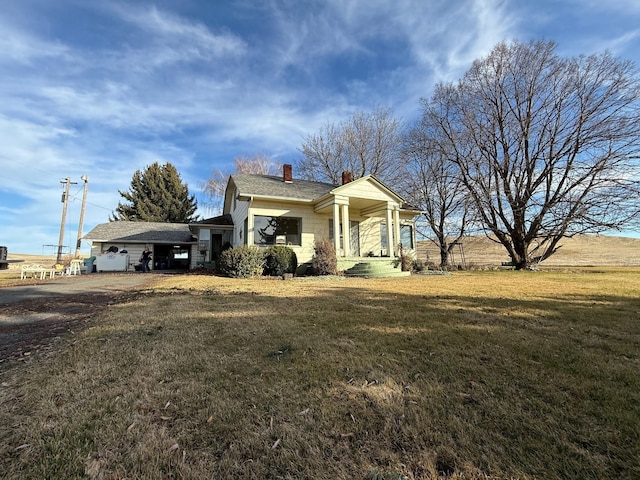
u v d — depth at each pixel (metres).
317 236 15.47
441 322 4.55
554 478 1.54
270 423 2.04
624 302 6.12
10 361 3.21
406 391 2.47
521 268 18.44
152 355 3.28
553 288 8.38
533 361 3.03
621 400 2.26
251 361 3.11
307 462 1.69
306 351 3.37
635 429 1.90
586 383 2.54
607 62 15.23
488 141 18.20
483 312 5.24
